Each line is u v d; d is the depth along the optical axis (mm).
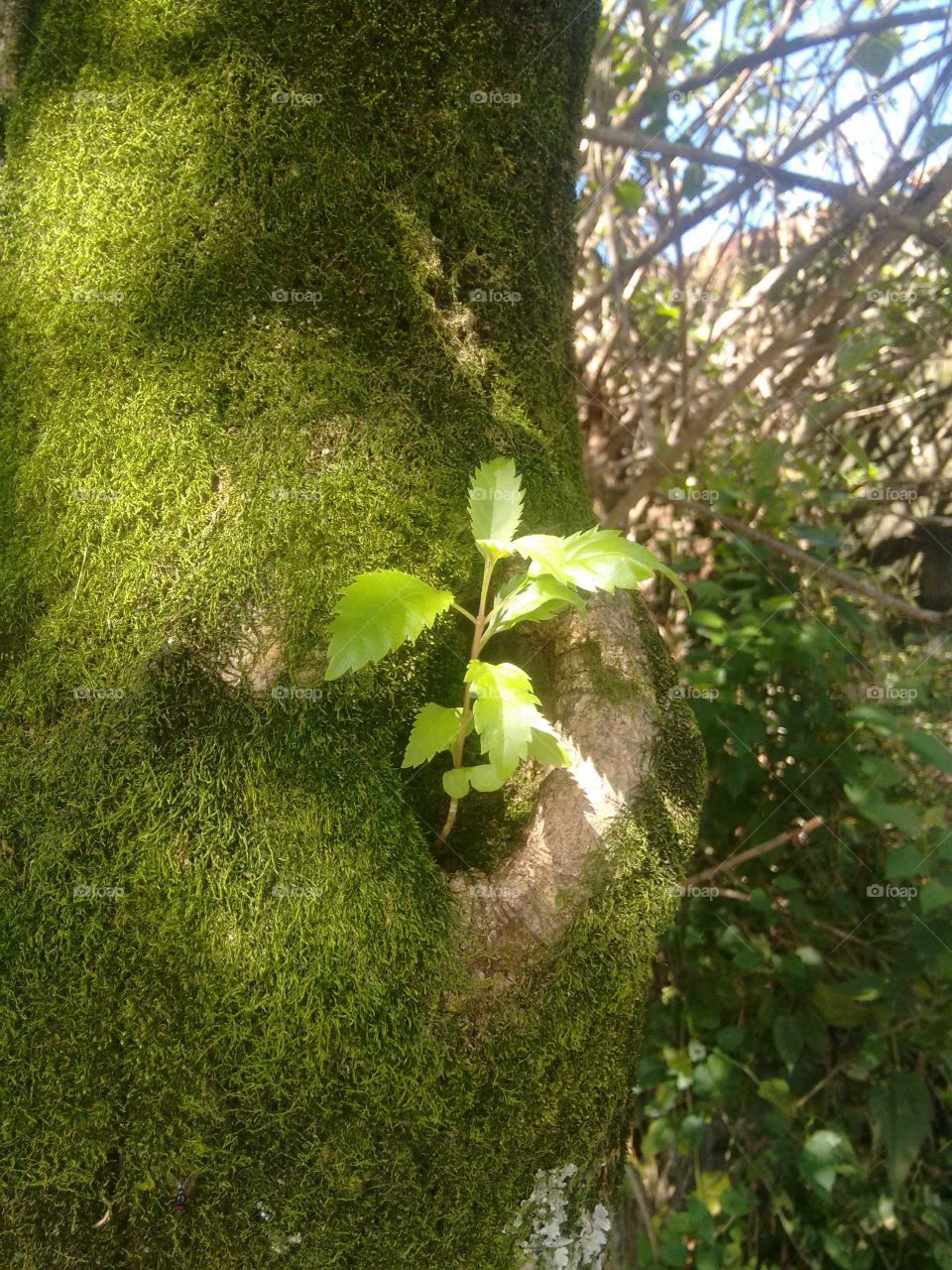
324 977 240
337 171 284
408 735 281
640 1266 492
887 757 585
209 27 280
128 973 238
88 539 266
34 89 301
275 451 269
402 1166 241
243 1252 236
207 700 258
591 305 658
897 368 711
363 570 268
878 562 750
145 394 270
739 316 698
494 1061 250
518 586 259
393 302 292
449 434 293
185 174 276
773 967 561
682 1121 545
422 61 294
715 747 550
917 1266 511
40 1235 232
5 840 251
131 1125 234
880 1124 497
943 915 511
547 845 270
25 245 290
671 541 694
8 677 270
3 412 288
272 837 248
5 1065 235
